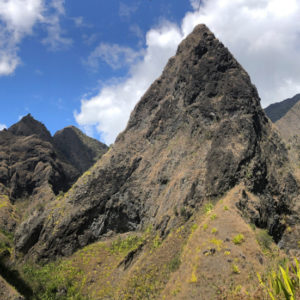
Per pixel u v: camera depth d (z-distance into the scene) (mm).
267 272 9633
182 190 36750
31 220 51375
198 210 32656
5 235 69812
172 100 52219
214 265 21406
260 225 29609
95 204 44906
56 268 38438
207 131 42156
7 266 32281
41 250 42562
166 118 51125
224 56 49312
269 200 33750
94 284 33500
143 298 25969
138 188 44562
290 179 38438
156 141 49500
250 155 36062
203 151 40156
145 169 46906
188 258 25109
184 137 45281
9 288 17734
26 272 37062
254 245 23094
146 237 35781
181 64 54062
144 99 58719
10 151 110562
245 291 10711
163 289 25016
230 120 40781
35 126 134875
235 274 19672
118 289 29500
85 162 149250
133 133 54438
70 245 41625
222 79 46938
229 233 24656
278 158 41438
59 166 115812
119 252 37250
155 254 30578
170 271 26547
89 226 43281
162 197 40438
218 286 18844
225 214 27422
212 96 45875
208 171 36094
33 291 31578
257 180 34281
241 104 42750
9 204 89188
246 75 47406
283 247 31000
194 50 52281
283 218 34000
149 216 40312
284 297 6410
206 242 24562
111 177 47562
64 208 47281
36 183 102000
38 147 114250
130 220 42094
